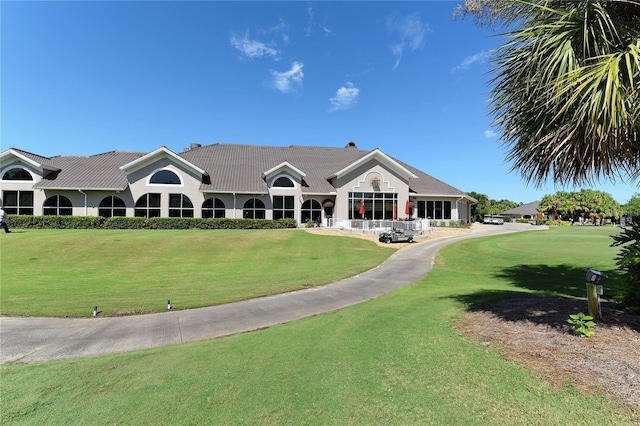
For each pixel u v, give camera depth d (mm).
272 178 30375
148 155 27703
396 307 7285
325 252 18953
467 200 39219
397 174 32812
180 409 3568
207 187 28703
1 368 5027
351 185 31719
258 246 20188
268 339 5695
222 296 9719
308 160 36750
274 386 3930
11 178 26734
